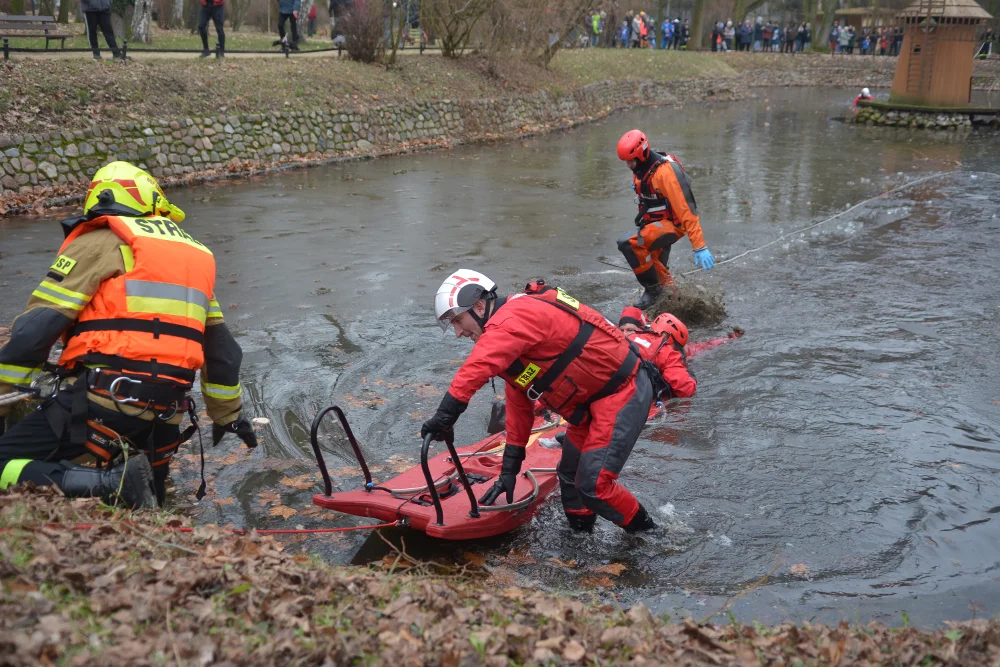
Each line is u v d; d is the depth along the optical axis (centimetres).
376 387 680
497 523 462
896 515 509
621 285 993
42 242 1084
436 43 2733
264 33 3341
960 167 1931
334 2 2391
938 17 2752
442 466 525
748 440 603
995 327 845
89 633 264
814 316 881
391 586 352
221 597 306
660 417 639
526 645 303
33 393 379
